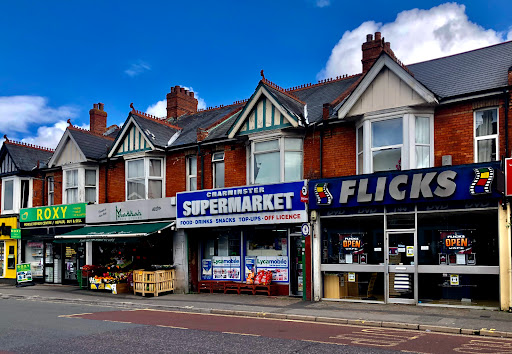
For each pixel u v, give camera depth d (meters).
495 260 12.60
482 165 12.57
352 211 14.73
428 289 13.46
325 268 15.11
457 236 13.16
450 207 13.18
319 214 15.30
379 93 14.55
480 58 15.70
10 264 25.09
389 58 14.25
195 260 18.58
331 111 16.64
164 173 20.11
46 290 20.11
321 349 8.45
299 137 16.53
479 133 13.48
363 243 14.62
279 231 16.95
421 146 14.12
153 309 14.47
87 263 21.34
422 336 9.66
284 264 16.73
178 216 18.25
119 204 20.22
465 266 12.93
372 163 14.58
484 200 12.71
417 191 13.32
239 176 17.83
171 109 25.44
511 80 12.92
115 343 9.16
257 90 16.89
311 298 15.11
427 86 15.03
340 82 20.05
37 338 9.73
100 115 28.12
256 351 8.34
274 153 16.72
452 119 13.84
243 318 12.42
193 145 19.09
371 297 14.33
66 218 22.19
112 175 21.64
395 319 11.29
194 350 8.48
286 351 8.30
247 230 17.64
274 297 16.09
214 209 17.30
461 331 9.96
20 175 24.66
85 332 10.34
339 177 14.79
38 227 23.38
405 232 13.86
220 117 21.91
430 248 13.51
